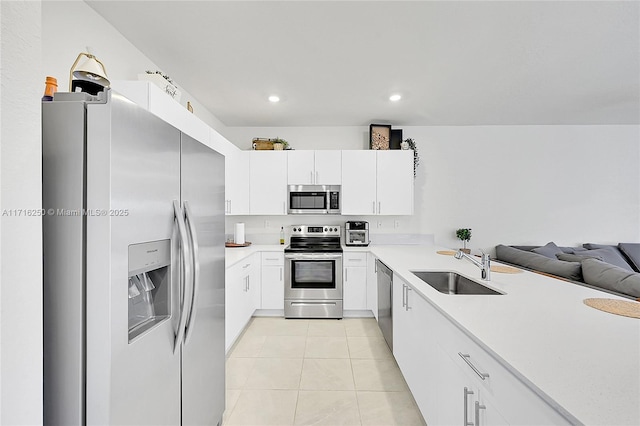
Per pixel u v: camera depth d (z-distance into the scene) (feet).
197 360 4.66
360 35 7.04
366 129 14.15
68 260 2.81
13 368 2.23
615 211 14.10
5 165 2.17
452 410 4.43
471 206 14.17
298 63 8.32
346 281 12.26
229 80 9.34
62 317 2.81
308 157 13.01
